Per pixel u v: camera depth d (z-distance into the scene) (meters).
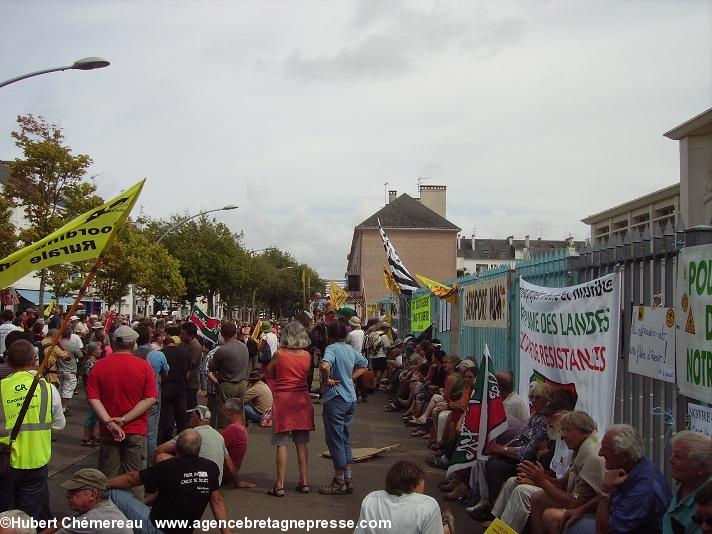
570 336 6.78
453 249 62.88
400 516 4.58
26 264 5.68
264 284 83.06
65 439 11.47
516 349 10.56
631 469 4.73
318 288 99.69
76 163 26.41
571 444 5.49
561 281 8.34
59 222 26.16
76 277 30.73
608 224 39.62
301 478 8.15
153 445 8.80
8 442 5.56
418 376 14.19
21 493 5.73
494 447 7.00
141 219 51.34
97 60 13.60
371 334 19.72
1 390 5.68
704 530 3.60
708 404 4.96
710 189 25.17
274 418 8.09
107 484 5.56
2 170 34.22
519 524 5.76
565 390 6.81
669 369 5.36
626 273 6.54
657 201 34.88
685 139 25.97
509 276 10.79
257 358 18.00
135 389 6.51
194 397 11.65
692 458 4.12
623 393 6.45
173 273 38.94
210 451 7.26
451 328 16.02
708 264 4.70
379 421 14.01
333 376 8.10
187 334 11.57
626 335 6.44
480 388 7.12
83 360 14.44
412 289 20.28
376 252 62.59
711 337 4.64
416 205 64.56
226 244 52.41
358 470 9.43
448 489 8.24
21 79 13.76
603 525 4.87
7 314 13.86
